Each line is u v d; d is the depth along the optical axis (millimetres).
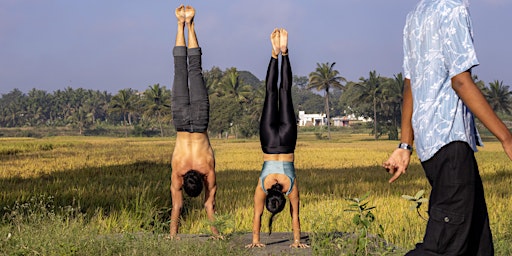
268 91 6406
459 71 2863
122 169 28109
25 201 13016
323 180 25422
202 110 6883
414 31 3111
